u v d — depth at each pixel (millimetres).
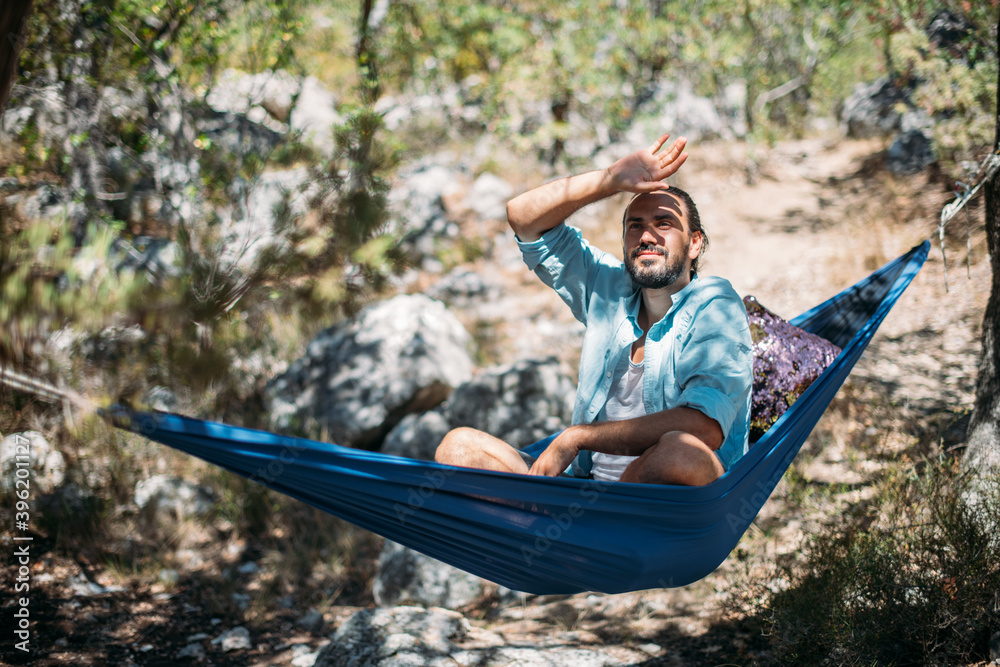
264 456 2490
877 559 3510
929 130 9281
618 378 3025
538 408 5895
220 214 5434
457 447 2984
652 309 2965
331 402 6500
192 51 6145
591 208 11039
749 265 8969
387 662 3596
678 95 12438
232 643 4320
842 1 9547
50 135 5930
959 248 7797
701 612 4129
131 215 7230
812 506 4438
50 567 4781
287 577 5004
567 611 4438
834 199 10234
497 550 2738
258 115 9375
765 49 11461
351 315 2301
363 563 5285
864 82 12695
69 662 4031
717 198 11023
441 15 9977
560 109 11266
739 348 2697
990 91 7090
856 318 4258
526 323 8688
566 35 10438
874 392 5684
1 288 1550
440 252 9594
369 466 2543
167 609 4691
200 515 5566
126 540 5188
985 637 3221
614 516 2504
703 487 2398
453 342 7078
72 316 1621
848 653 3256
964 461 3953
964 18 7348
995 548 3312
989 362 3908
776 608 3582
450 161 12414
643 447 2621
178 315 1815
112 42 5773
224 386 5535
